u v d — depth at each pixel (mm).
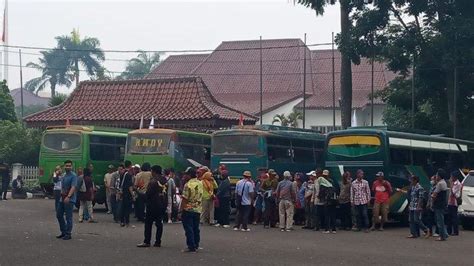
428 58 41656
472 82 43594
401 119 54656
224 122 42188
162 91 45469
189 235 18844
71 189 21156
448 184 27047
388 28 42438
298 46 67188
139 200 27453
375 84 66562
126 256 17688
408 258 18734
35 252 18125
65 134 34938
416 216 24406
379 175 27250
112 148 35531
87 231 23969
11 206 36438
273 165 30484
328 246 21328
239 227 26297
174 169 31516
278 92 68312
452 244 22547
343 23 42719
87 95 47625
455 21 40625
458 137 42750
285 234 24938
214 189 27797
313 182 27297
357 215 26906
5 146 51188
